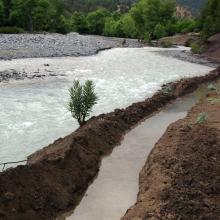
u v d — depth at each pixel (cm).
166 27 11850
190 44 9256
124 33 12794
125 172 2030
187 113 3034
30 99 3181
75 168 1881
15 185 1579
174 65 5559
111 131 2456
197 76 4597
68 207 1678
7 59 4816
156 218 1502
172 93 3638
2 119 2681
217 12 8206
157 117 2969
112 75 4434
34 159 1969
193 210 1559
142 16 11662
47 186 1673
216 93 3656
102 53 6353
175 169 1869
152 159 2045
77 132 2294
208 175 1848
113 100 3331
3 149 2202
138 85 4000
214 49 7412
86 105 2514
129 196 1805
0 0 9969
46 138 2394
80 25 13300
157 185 1753
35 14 10162
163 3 11700
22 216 1510
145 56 6356
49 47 6128
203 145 2152
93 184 1892
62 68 4597
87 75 4309
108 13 15488
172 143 2225
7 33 8406
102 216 1647
